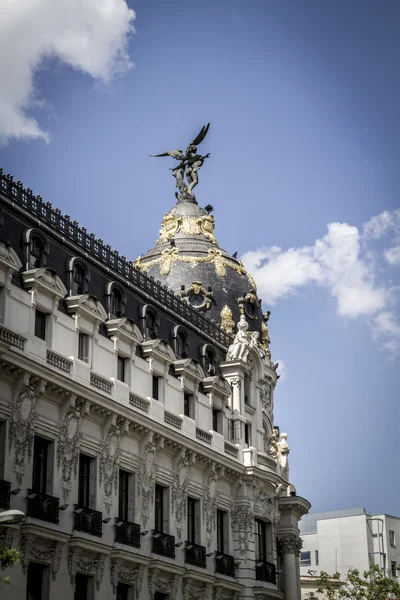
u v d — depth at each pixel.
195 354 88.19
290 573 99.19
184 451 80.62
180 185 110.56
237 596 85.69
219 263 101.44
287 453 104.25
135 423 74.69
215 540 84.69
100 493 71.12
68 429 68.81
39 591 64.50
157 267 100.81
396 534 165.88
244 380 94.44
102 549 69.12
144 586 73.94
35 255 70.38
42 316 69.12
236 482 88.81
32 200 71.56
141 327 80.69
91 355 72.56
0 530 61.31
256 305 102.38
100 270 77.44
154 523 76.75
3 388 63.72
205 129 112.19
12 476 63.28
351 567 160.62
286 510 100.50
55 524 65.62
